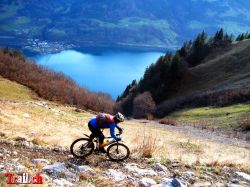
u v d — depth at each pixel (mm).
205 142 39500
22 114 29609
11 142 16703
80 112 54094
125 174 13914
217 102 85125
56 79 130125
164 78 139750
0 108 29406
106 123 14914
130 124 53656
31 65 136750
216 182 14375
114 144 15570
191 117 78812
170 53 173000
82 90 121250
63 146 18062
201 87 120375
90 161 15164
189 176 14500
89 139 15305
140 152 18016
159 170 15180
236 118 64375
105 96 155000
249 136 51094
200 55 154625
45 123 28797
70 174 12586
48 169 12711
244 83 99750
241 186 13984
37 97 82625
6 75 100500
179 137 41531
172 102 111500
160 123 70625
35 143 17797
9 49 145500
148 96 115875
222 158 21922
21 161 13523
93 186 11758
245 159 24562
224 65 128875
